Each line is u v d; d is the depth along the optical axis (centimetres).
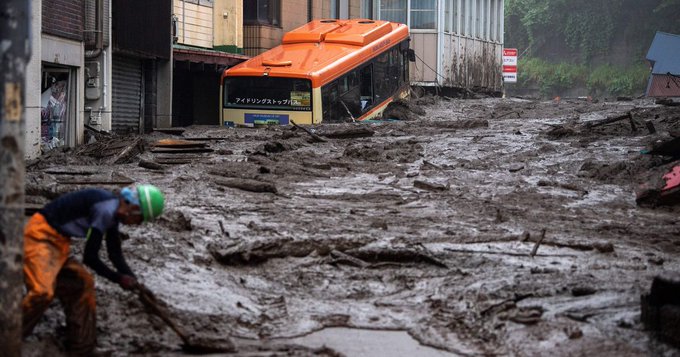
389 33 4344
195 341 923
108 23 3061
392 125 3541
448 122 3609
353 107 3962
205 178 2077
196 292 1127
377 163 2512
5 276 757
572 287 1173
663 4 9600
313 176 2264
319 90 3709
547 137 3053
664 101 4500
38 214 860
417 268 1320
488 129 3459
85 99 3062
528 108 4744
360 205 1830
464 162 2541
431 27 5547
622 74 9731
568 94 10100
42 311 845
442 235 1499
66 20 2744
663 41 5684
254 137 3128
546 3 10462
